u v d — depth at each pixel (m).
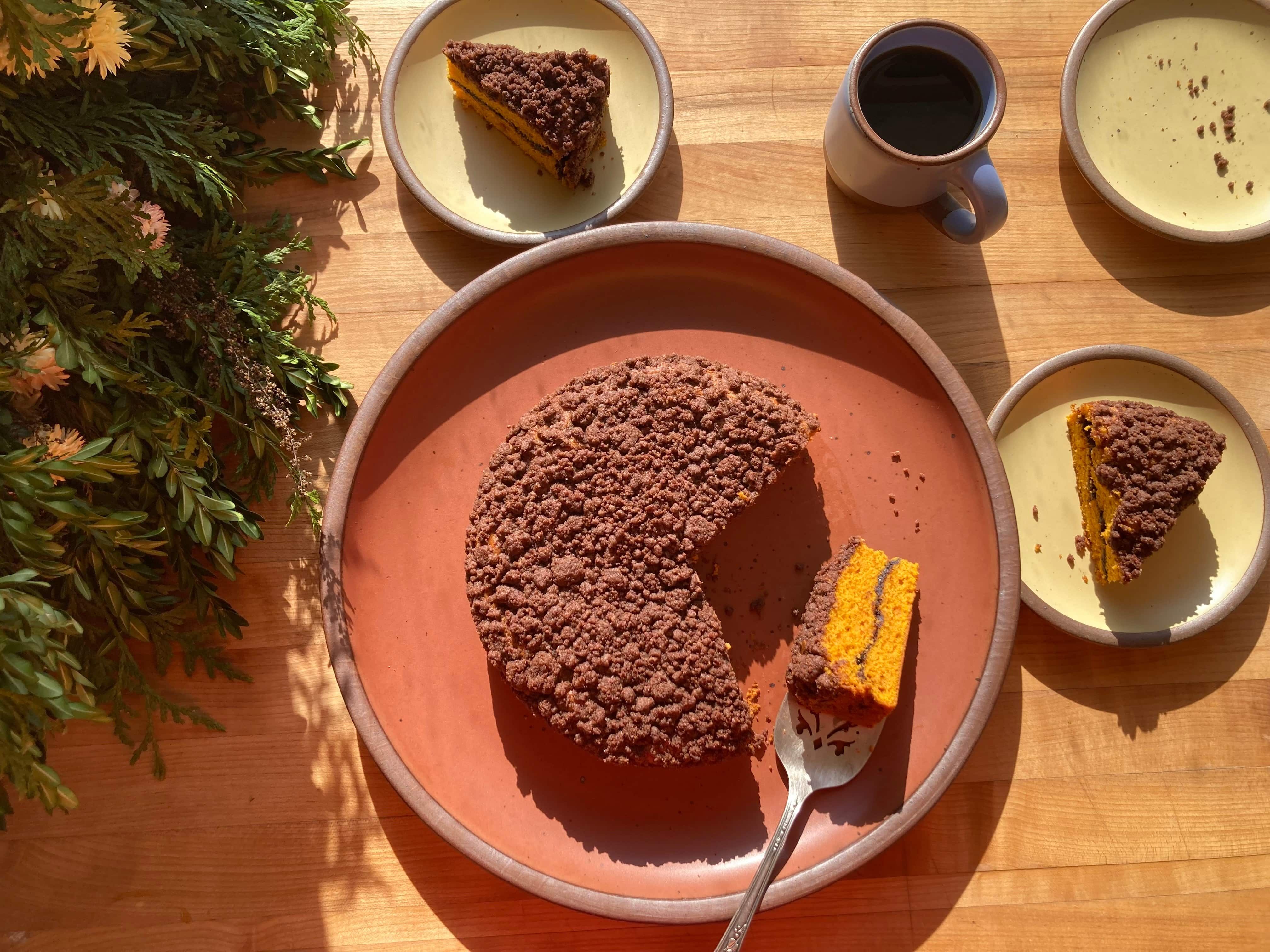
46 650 0.37
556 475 0.46
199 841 0.47
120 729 0.46
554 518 0.46
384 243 0.52
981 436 0.47
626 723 0.44
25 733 0.36
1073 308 0.52
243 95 0.50
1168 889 0.48
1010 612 0.46
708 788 0.47
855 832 0.46
